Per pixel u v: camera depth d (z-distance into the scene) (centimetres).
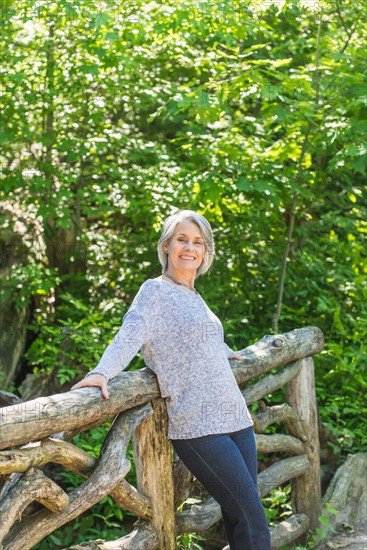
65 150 592
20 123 605
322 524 438
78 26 582
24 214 673
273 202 537
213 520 348
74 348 542
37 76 587
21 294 608
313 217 694
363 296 614
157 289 288
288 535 403
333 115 556
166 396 291
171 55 621
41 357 574
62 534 455
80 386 267
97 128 640
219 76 543
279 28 699
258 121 618
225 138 568
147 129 757
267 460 487
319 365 564
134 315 280
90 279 661
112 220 712
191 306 291
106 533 452
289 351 410
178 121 727
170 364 287
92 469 277
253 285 628
